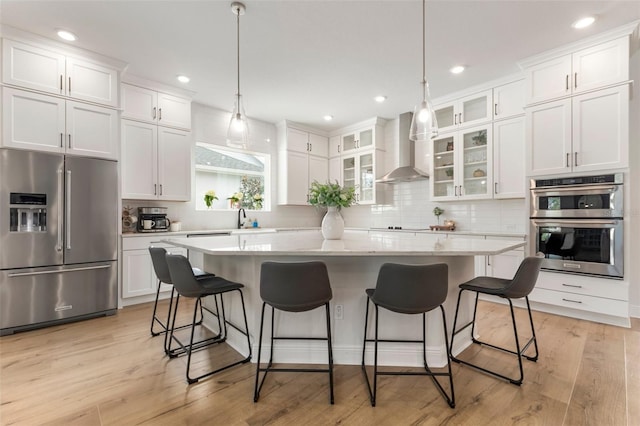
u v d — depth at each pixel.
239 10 2.47
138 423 1.60
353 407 1.74
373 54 3.20
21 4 2.42
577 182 3.04
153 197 3.87
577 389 1.89
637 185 3.16
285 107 4.73
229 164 5.18
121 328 2.91
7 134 2.76
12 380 2.00
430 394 1.86
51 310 2.96
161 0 2.38
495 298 3.76
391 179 4.78
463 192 4.23
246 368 2.18
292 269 1.76
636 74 3.15
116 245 3.37
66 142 3.05
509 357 2.32
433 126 2.35
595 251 2.95
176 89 4.04
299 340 2.26
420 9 2.49
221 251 1.86
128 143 3.67
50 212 2.96
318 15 2.57
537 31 2.81
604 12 2.54
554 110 3.18
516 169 3.71
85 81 3.18
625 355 2.32
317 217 6.26
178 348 2.46
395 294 1.76
